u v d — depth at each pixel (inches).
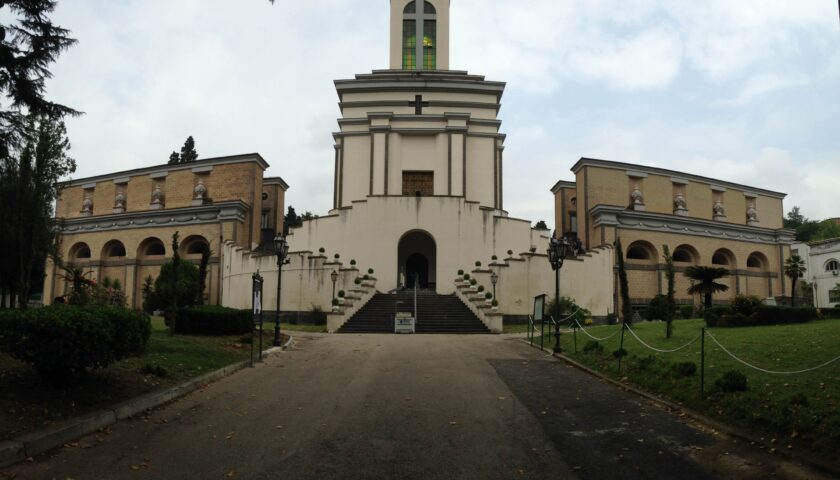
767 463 274.5
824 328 603.5
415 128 1871.3
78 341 335.3
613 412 388.5
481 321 1148.5
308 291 1358.3
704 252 1920.5
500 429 343.3
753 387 380.5
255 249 1831.9
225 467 271.4
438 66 2087.8
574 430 341.7
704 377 431.8
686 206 1952.5
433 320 1162.6
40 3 531.8
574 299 1418.6
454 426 348.5
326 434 329.1
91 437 309.3
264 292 1434.5
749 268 2020.2
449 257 1509.6
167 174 1925.4
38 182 774.5
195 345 629.6
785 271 1982.0
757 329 673.0
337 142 1939.0
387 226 1523.1
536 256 1371.8
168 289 1255.5
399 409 391.9
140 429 331.6
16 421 296.4
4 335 327.3
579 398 435.5
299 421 358.6
